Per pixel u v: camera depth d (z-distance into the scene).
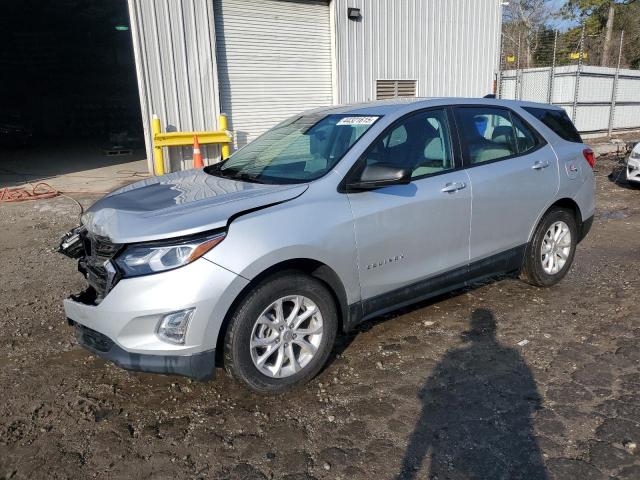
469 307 4.80
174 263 3.03
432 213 3.99
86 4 21.11
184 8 9.99
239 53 11.09
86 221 3.61
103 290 3.24
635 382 3.54
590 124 18.75
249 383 3.30
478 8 15.32
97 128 22.00
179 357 3.08
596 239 7.01
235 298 3.14
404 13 13.62
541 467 2.78
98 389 3.59
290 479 2.75
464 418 3.21
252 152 4.48
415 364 3.85
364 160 3.77
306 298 3.46
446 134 4.28
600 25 38.16
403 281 3.94
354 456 2.91
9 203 8.77
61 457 2.93
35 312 4.79
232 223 3.18
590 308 4.74
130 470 2.83
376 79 13.46
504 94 18.88
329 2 12.22
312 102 12.52
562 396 3.40
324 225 3.44
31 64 22.00
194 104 10.43
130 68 23.88
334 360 3.92
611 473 2.73
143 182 4.27
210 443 3.04
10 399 3.47
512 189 4.53
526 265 4.98
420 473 2.77
